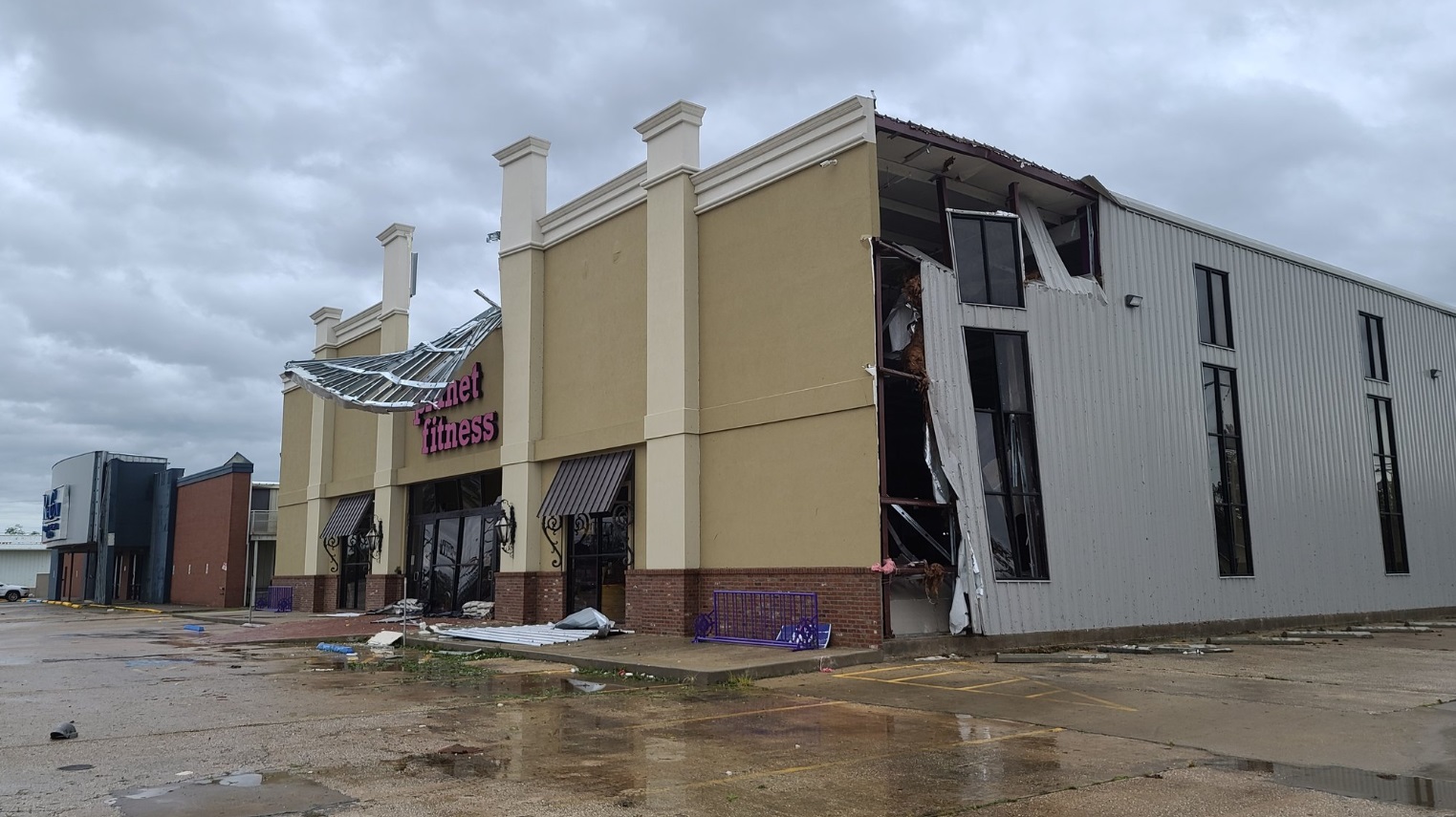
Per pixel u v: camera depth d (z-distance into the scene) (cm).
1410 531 2478
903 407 1853
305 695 1189
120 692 1234
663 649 1574
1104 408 1827
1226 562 2003
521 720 989
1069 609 1681
